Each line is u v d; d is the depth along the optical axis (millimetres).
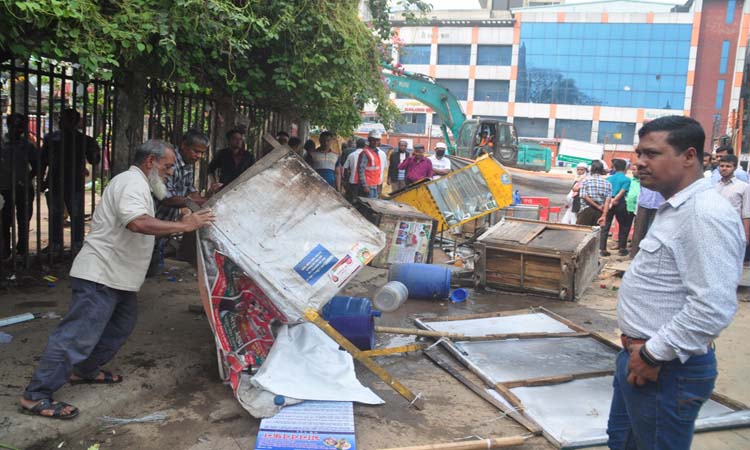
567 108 50031
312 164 10367
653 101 49094
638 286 2307
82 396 3643
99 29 4922
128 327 3793
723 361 4984
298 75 6984
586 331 5504
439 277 6742
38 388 3355
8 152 6727
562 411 3883
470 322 5746
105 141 7305
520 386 4238
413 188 9930
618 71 49250
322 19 6797
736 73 47188
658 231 2264
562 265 6910
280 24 6586
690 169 2225
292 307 3678
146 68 6387
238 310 4090
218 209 3770
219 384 4121
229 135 7770
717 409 3973
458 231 11680
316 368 3934
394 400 4023
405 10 8578
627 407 2414
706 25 47250
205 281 3811
